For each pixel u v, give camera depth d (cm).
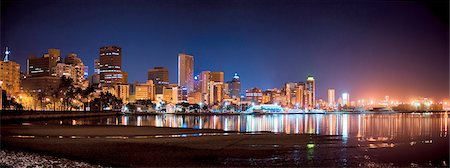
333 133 8781
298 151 4578
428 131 9506
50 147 4581
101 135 6431
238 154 4256
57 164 3431
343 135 7456
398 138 6825
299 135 6881
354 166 3653
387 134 8188
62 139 5588
